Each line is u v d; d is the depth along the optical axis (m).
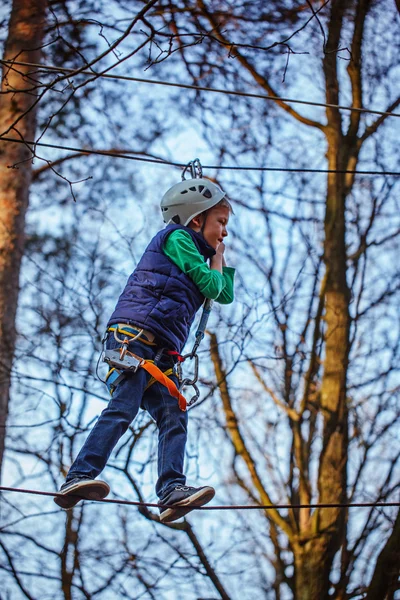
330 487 10.23
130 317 4.96
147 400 5.09
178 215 5.36
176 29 8.43
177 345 5.04
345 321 10.96
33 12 9.85
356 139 11.95
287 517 10.65
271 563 10.61
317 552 9.95
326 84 12.05
